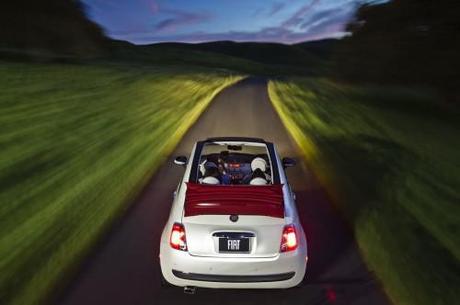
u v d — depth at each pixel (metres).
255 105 22.98
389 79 31.11
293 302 4.38
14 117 14.97
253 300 4.41
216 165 5.92
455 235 6.12
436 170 9.88
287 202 4.33
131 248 5.41
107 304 4.21
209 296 4.45
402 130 15.91
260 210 4.01
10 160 9.72
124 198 7.30
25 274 4.70
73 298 4.28
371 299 4.42
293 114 19.61
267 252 3.97
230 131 14.60
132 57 95.81
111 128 14.25
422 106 23.28
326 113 20.38
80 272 4.78
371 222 6.45
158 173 8.89
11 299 4.20
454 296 4.49
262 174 5.38
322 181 8.52
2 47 42.56
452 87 21.91
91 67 43.62
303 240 4.23
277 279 4.04
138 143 12.03
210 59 121.00
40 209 6.75
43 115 15.78
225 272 3.96
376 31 34.41
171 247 4.04
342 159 10.59
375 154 11.30
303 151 11.43
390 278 4.83
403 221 6.57
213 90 32.22
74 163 9.65
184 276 4.03
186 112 19.27
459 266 5.18
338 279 4.81
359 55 38.56
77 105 18.86
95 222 6.22
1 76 25.81
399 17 29.17
